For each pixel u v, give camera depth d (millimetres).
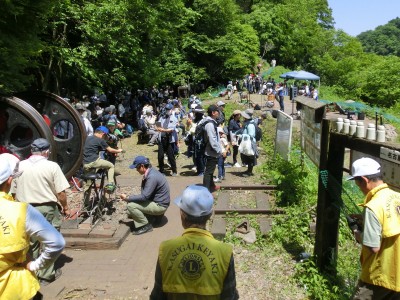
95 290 5137
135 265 5824
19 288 2990
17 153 7637
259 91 37344
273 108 26797
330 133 4934
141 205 6938
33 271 3102
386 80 36906
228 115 23859
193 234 2732
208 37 38000
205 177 8719
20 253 3029
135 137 17859
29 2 9852
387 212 3318
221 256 2668
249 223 7199
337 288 4770
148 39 23078
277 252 6168
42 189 5109
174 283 2643
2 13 9273
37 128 7461
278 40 59156
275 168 10086
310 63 59625
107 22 18266
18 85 10023
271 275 5480
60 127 9047
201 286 2611
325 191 5078
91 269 5719
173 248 2701
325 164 5012
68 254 6230
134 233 6957
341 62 52719
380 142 3920
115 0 18469
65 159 8617
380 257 3375
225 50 37781
